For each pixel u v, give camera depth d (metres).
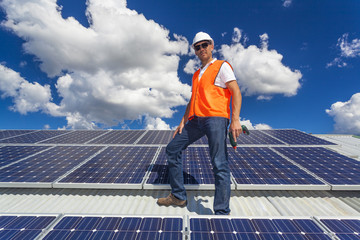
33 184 4.48
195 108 2.98
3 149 7.72
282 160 5.93
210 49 3.06
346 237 2.23
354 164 5.51
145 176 4.82
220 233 2.27
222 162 2.76
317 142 9.03
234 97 2.62
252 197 4.51
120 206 4.16
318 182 4.47
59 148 7.55
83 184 4.46
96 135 11.27
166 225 2.41
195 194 4.54
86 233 2.31
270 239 2.18
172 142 3.36
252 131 12.26
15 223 2.50
